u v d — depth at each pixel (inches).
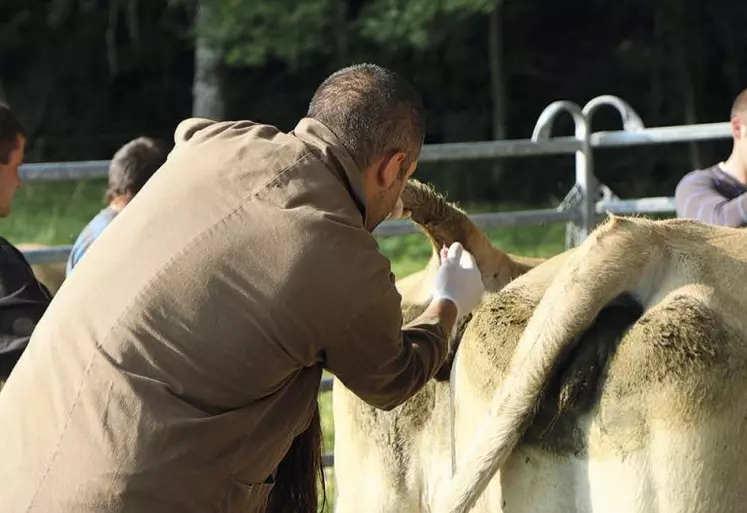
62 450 100.3
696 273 105.0
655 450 99.0
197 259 101.6
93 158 1067.9
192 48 1051.3
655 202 293.4
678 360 99.0
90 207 774.5
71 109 1077.8
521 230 624.1
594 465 103.3
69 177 232.1
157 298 101.3
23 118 1062.4
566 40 998.4
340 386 152.5
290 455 123.3
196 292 100.8
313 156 106.0
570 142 287.9
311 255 100.7
